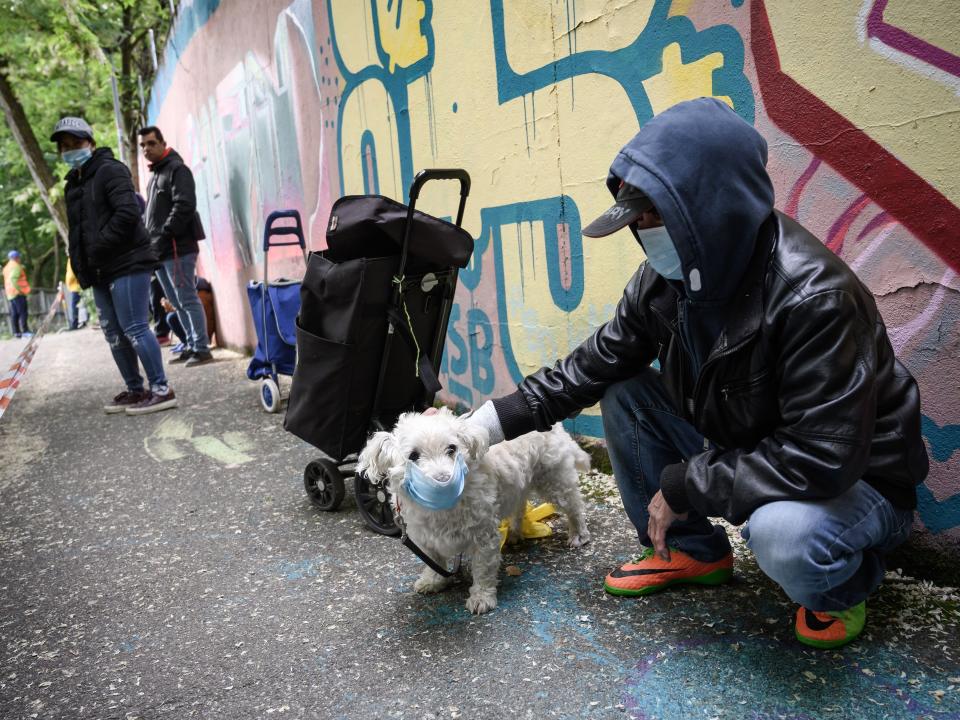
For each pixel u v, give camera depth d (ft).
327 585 8.89
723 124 5.76
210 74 28.94
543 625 7.48
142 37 46.11
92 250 17.95
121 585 9.41
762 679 6.23
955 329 6.98
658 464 7.79
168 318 29.71
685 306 6.37
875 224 7.43
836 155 7.65
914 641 6.52
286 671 7.11
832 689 6.02
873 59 7.20
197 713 6.57
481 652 7.10
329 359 9.74
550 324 12.21
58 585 9.57
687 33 9.07
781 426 6.15
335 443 10.13
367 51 16.37
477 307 14.02
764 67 8.23
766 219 5.95
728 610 7.35
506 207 12.75
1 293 75.00
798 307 5.58
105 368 30.32
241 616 8.32
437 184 14.67
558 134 11.35
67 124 17.62
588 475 11.56
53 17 43.42
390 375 10.21
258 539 10.52
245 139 25.67
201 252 34.99
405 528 8.36
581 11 10.52
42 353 39.50
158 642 7.89
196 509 12.05
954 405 7.09
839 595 6.21
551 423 7.88
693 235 5.69
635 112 9.98
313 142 20.06
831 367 5.42
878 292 7.51
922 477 6.18
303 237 20.25
